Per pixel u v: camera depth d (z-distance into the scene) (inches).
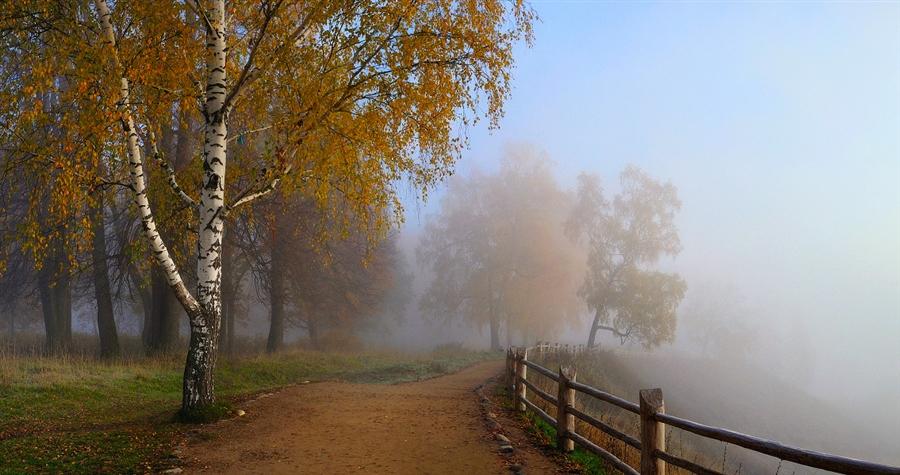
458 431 374.6
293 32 393.7
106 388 514.6
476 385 706.2
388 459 301.4
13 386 468.1
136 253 542.0
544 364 1037.8
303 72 385.1
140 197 360.8
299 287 1147.9
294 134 385.7
